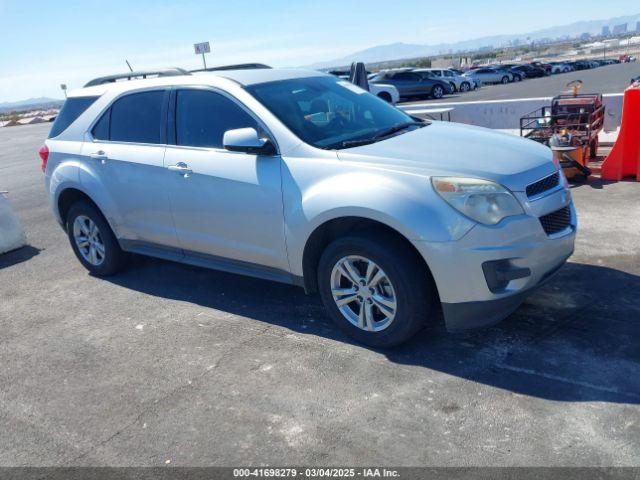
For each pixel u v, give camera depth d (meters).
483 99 26.31
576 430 2.88
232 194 4.21
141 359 4.02
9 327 4.79
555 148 7.30
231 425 3.19
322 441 2.99
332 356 3.81
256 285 5.14
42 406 3.56
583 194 6.91
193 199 4.48
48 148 5.69
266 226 4.09
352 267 3.77
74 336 4.50
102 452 3.07
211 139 4.43
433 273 3.41
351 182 3.62
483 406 3.14
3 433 3.32
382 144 3.94
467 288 3.38
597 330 3.79
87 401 3.57
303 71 4.98
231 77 4.52
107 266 5.62
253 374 3.68
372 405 3.24
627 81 29.20
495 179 3.40
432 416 3.10
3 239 6.86
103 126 5.26
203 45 15.02
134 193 4.93
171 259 4.97
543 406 3.09
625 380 3.24
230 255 4.46
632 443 2.75
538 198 3.53
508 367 3.48
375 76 32.00
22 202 10.05
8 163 16.53
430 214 3.36
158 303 4.97
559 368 3.41
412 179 3.47
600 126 8.52
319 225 3.77
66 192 5.62
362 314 3.81
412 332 3.65
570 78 39.53
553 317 4.02
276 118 4.10
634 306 4.06
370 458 2.83
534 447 2.79
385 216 3.43
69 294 5.40
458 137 4.14
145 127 4.90
